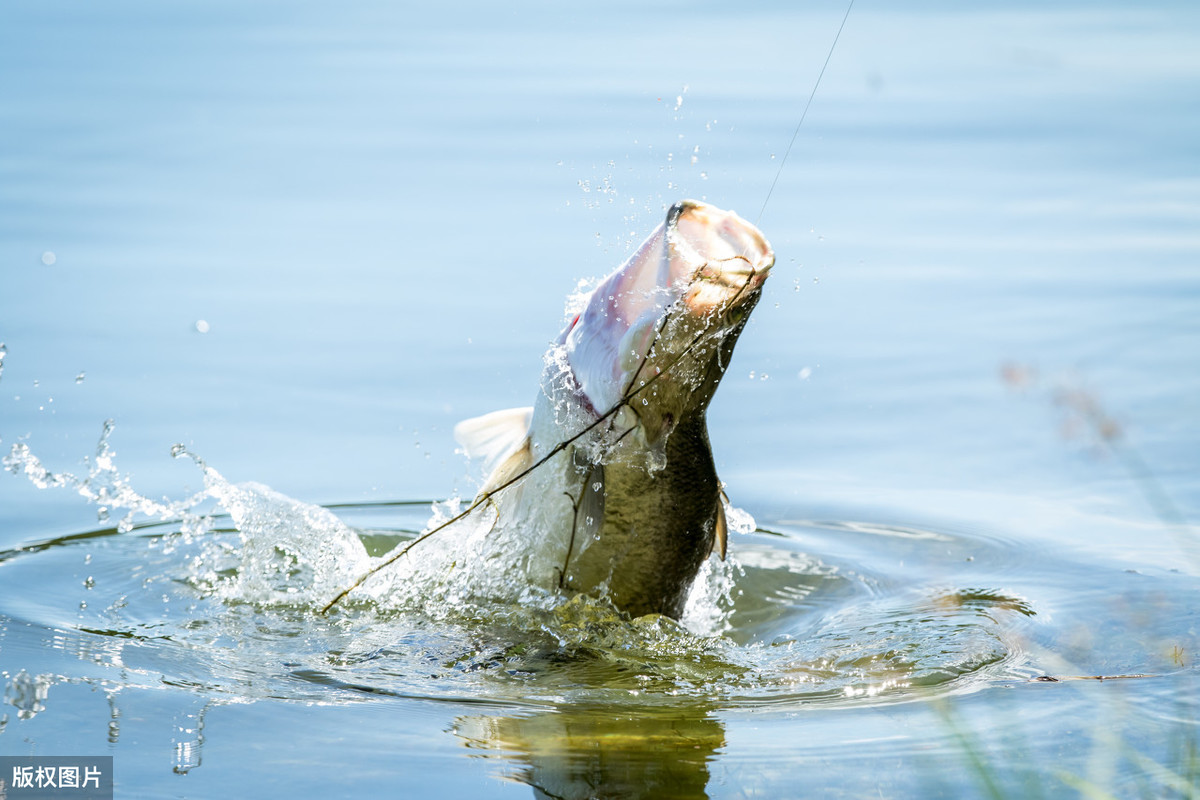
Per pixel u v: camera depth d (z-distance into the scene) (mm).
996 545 23656
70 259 38156
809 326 34906
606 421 19500
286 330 33906
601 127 51625
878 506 25938
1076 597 20797
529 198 44188
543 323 34281
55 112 54188
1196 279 36875
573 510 20422
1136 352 31422
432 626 20531
